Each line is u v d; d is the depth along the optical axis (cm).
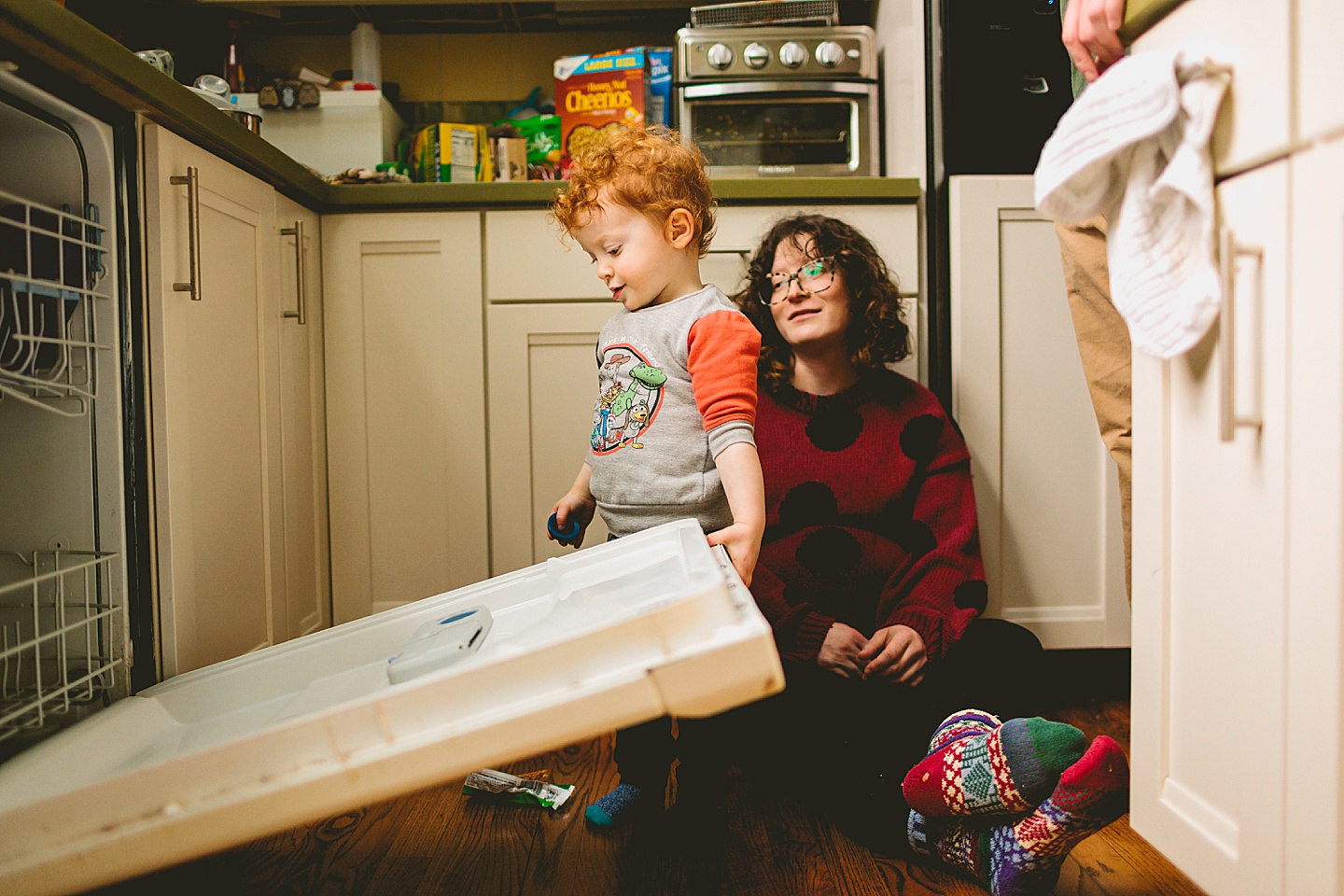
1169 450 72
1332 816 55
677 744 96
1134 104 62
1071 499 140
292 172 124
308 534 137
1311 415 56
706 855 91
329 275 143
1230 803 65
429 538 146
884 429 125
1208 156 64
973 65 138
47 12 71
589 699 53
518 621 82
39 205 78
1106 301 107
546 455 146
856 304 125
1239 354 62
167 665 94
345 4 185
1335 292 54
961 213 137
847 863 90
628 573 77
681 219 96
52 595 89
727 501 93
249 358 115
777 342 132
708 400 88
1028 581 140
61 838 54
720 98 161
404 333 144
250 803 54
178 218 96
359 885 86
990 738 82
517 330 144
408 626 88
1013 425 139
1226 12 62
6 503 90
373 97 176
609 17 198
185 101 93
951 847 86
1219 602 66
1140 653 76
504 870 89
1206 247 61
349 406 145
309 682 85
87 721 79
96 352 88
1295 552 58
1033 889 79
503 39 204
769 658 53
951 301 139
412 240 143
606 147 99
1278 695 60
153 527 93
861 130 163
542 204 143
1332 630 55
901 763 100
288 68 200
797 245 125
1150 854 90
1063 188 68
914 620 113
